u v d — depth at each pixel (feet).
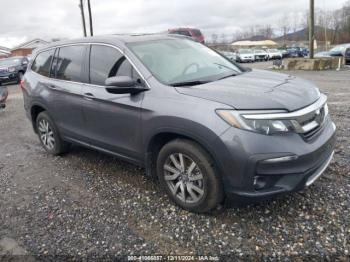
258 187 9.66
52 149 17.63
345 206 10.85
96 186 13.78
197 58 13.78
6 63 64.28
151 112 11.15
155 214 11.37
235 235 9.96
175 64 12.75
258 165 9.33
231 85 11.19
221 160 9.74
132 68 12.37
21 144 20.71
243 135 9.39
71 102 14.75
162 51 13.28
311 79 43.01
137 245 9.88
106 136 13.47
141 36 14.26
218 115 9.71
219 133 9.59
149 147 11.72
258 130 9.38
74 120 15.01
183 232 10.31
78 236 10.48
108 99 12.74
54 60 16.39
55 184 14.34
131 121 11.99
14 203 12.90
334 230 9.76
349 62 67.15
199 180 10.68
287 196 11.64
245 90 10.57
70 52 15.40
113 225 10.93
